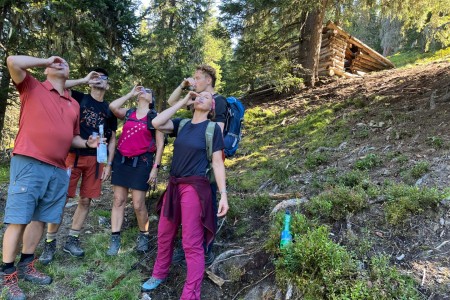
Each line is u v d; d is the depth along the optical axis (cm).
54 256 361
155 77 921
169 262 315
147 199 487
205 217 282
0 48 729
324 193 372
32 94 291
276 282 291
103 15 818
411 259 282
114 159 365
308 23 1010
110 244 371
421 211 317
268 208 405
